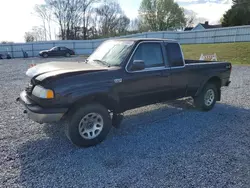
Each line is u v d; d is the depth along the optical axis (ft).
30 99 10.92
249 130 13.53
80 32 184.14
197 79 16.07
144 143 11.53
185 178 8.48
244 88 26.21
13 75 37.60
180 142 11.71
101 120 11.33
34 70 11.76
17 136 12.21
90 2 183.73
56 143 11.43
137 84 12.44
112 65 12.11
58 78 9.92
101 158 9.95
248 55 60.90
